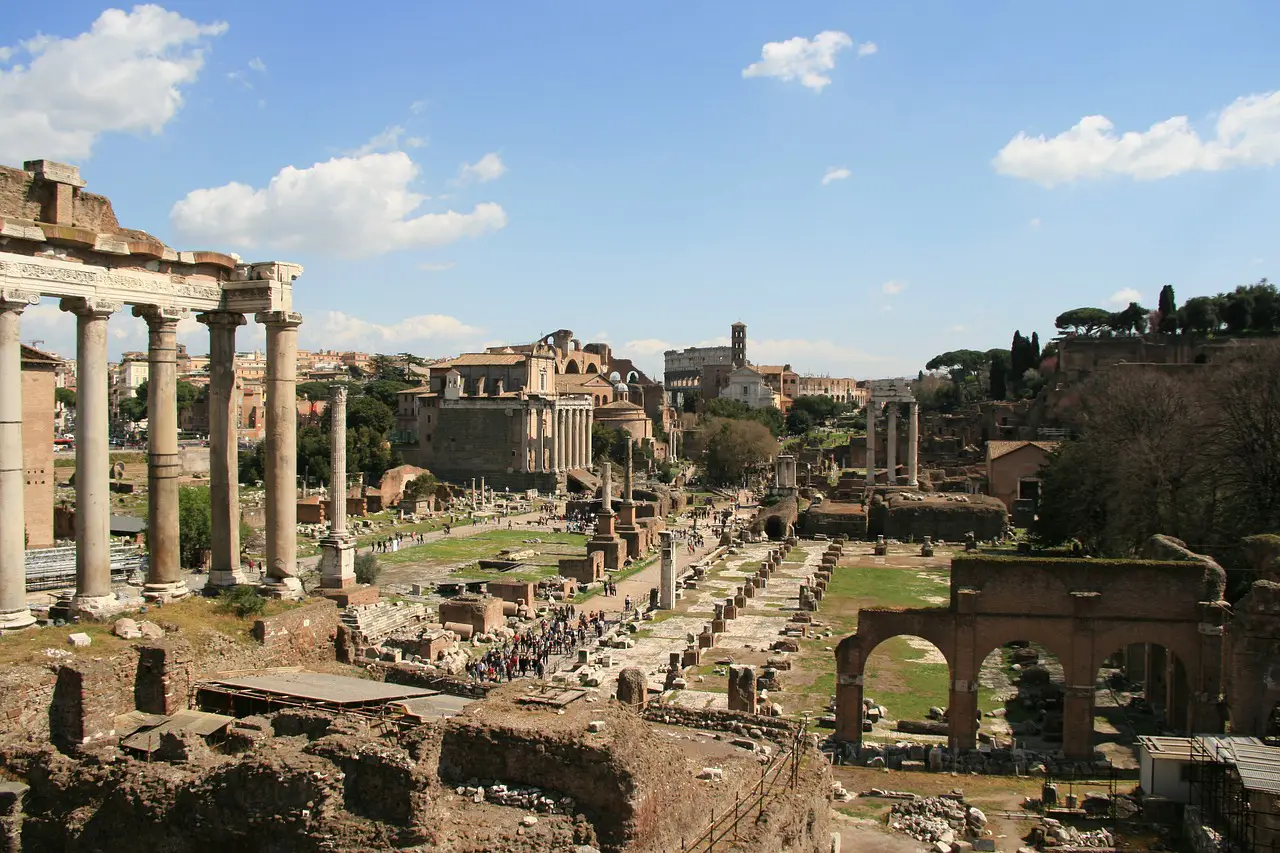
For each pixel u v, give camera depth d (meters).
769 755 33.41
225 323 43.19
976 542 130.62
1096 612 47.31
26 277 34.84
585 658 67.75
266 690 33.50
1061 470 108.81
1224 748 38.66
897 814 38.81
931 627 48.56
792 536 134.00
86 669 28.97
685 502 187.88
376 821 21.62
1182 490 83.94
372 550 123.69
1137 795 39.97
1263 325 199.00
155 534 40.94
